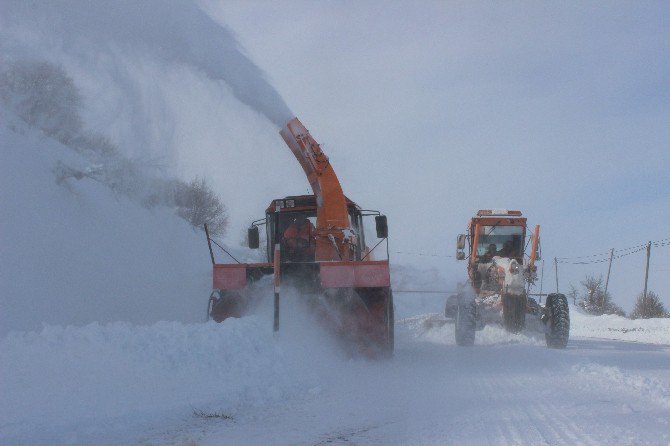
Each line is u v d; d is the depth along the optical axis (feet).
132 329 23.68
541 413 18.78
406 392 22.91
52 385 18.53
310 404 20.54
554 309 46.39
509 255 56.54
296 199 37.01
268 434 16.43
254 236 38.09
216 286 32.60
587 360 33.37
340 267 31.60
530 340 50.47
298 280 32.63
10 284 46.01
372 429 16.97
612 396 21.99
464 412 19.07
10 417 16.07
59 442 15.16
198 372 22.27
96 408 17.49
